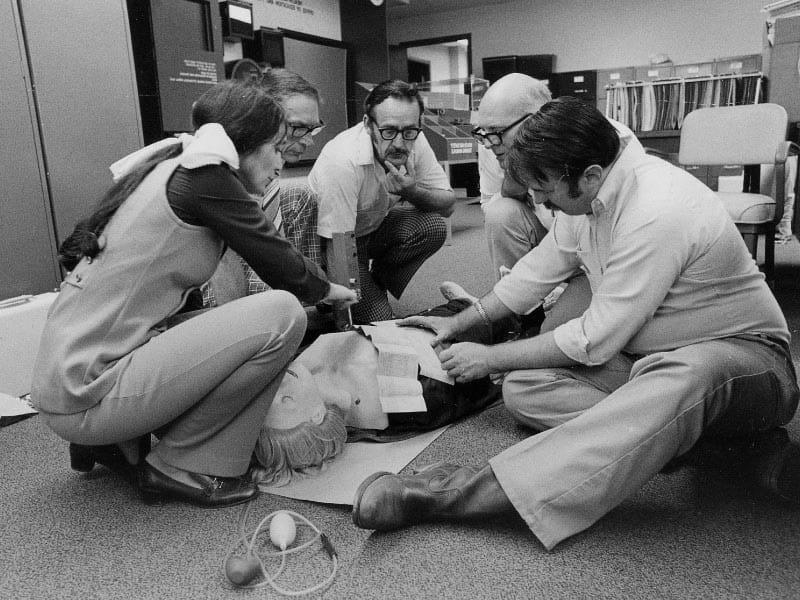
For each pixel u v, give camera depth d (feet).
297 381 4.51
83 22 8.95
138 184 3.89
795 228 9.56
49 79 8.63
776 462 4.03
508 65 29.32
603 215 4.10
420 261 8.14
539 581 3.30
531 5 30.30
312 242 7.00
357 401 4.97
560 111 3.85
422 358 5.13
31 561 3.65
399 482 3.73
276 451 4.34
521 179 4.08
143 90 10.70
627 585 3.24
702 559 3.43
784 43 10.34
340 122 16.98
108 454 4.36
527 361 4.60
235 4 12.70
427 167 7.87
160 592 3.34
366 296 7.80
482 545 3.63
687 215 3.80
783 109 9.51
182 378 3.75
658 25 27.91
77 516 4.14
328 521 3.96
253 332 3.83
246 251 4.04
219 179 3.82
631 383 3.56
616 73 27.17
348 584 3.34
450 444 4.97
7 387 6.39
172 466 4.16
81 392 3.70
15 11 8.20
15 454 5.16
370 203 7.27
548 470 3.43
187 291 4.04
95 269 3.80
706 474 4.37
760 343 3.89
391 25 33.91
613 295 4.00
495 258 7.57
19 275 8.53
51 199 8.80
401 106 6.36
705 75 20.92
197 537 3.84
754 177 10.52
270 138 4.19
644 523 3.79
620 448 3.34
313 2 18.06
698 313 3.94
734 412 3.69
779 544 3.55
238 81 4.26
